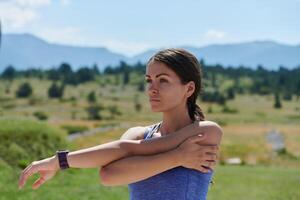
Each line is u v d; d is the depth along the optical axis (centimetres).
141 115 15725
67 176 1466
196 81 300
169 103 296
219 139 299
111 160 288
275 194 1661
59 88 19375
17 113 14350
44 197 1203
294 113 17550
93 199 1256
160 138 292
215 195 1545
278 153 5759
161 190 284
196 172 287
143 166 282
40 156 1590
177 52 295
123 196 1327
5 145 1524
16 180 1323
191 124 298
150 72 297
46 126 1766
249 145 6347
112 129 10056
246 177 2050
